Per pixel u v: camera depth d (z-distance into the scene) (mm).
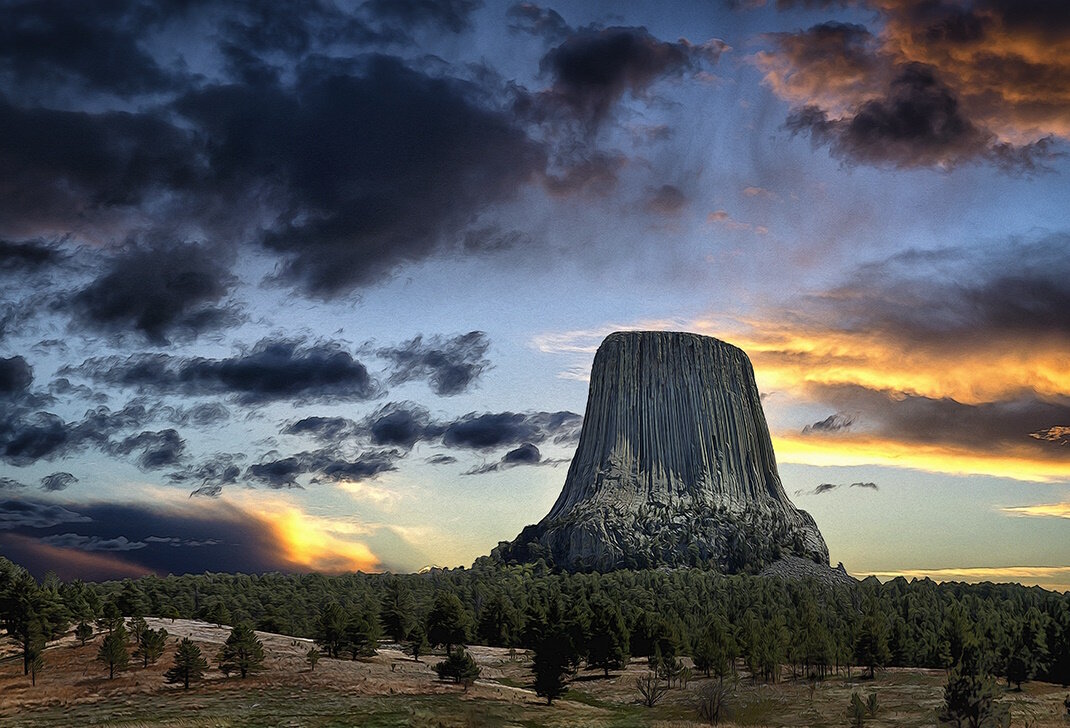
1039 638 175875
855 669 188000
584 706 137875
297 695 125625
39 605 153375
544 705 132875
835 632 196000
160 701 122438
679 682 164625
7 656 153375
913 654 196625
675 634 191625
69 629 173125
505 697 135375
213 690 128625
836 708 136500
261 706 119125
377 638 175500
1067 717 119125
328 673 140500
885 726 118875
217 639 170875
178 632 176375
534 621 193250
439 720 112688
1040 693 155500
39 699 124875
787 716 131625
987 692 92625
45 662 147750
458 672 139375
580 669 187250
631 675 175125
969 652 160500
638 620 196125
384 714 115000
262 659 139125
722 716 130875
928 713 126438
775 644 171000
